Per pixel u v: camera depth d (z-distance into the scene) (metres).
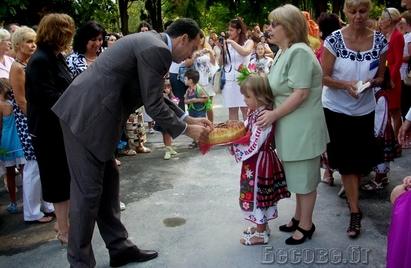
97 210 2.67
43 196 3.21
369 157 3.28
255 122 2.93
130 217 3.74
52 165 3.10
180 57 2.73
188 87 6.41
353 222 3.23
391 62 5.08
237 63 5.87
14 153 3.92
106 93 2.49
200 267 2.90
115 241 2.91
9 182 4.02
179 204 3.97
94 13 10.43
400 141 2.78
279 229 3.36
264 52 7.14
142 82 2.48
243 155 2.96
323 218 3.51
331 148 3.31
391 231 1.75
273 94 2.93
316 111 2.89
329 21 3.80
